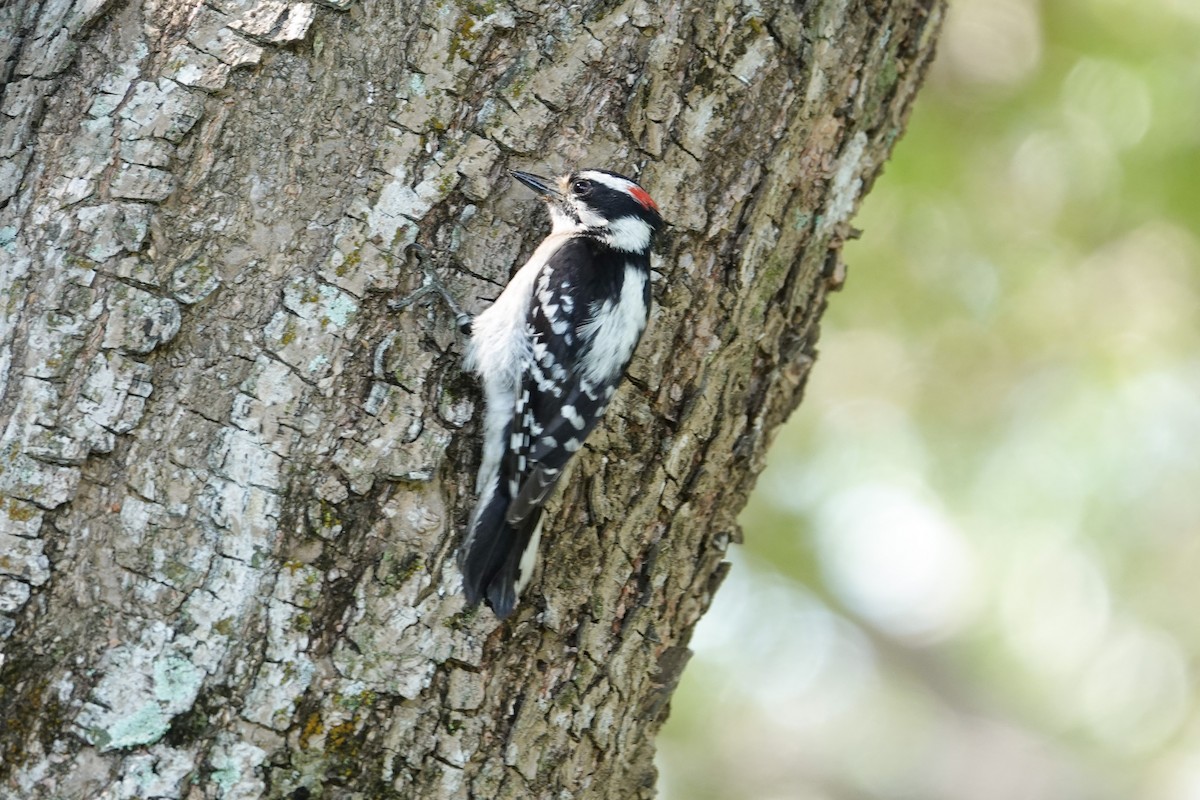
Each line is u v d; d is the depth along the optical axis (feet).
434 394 26.07
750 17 28.22
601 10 27.50
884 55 30.35
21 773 22.44
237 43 25.36
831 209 30.22
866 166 30.96
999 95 53.06
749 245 28.63
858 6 29.60
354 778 24.30
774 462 60.64
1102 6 50.70
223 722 23.45
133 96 24.97
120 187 24.44
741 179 28.43
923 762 66.54
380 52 26.09
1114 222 52.34
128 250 24.16
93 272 24.00
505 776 25.81
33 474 23.12
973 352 56.24
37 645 22.82
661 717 29.76
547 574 26.86
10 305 24.06
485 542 25.71
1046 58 51.96
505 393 26.94
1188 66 48.49
